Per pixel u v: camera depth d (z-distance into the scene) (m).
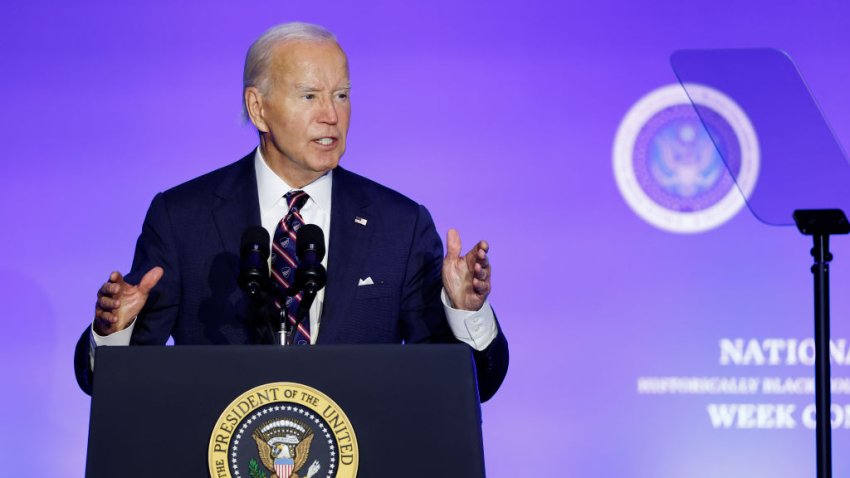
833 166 7.73
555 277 13.50
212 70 13.64
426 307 8.55
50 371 13.54
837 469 13.16
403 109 13.58
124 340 7.39
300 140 8.22
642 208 13.53
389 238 8.57
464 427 6.16
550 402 13.45
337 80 8.32
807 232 7.42
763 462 13.35
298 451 6.08
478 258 7.20
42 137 13.62
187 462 6.06
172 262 8.39
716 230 13.50
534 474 13.41
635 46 13.61
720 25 13.57
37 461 13.48
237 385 6.14
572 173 13.55
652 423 13.40
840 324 13.29
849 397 13.20
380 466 6.10
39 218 13.56
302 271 7.07
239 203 8.54
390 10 13.66
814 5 13.55
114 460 6.05
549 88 13.61
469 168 13.55
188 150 13.58
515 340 13.47
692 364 13.45
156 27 13.68
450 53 13.63
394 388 6.18
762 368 13.42
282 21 13.64
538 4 13.64
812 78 13.49
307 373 6.17
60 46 13.69
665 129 13.55
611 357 13.46
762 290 13.45
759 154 7.82
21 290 13.54
